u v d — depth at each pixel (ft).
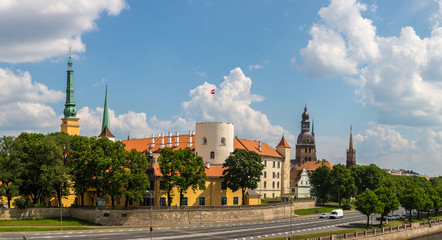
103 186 351.87
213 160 497.46
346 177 563.48
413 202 441.68
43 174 341.82
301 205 521.65
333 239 295.28
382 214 384.47
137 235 285.23
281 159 611.47
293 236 297.94
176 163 369.30
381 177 622.13
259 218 414.82
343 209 554.05
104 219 337.72
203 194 423.23
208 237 284.41
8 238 259.60
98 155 348.38
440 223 449.06
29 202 342.03
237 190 442.91
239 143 561.84
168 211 359.46
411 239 387.14
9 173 337.31
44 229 304.09
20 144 353.10
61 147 370.94
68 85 616.80
